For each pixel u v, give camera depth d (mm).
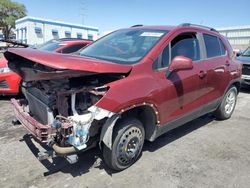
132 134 3287
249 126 5227
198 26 4570
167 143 4250
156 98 3363
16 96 6832
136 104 3109
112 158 3166
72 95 2924
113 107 2867
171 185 3090
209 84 4516
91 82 3066
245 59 8891
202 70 4262
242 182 3195
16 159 3590
